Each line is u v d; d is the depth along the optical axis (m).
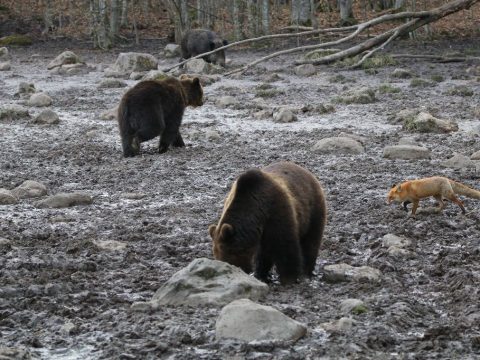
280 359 5.85
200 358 5.93
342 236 9.73
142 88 15.20
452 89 23.44
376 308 6.94
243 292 7.05
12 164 14.63
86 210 11.36
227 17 46.81
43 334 6.55
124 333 6.46
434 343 6.16
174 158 15.07
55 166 14.58
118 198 12.05
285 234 7.25
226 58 34.78
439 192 10.54
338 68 29.97
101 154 15.59
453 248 9.12
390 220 10.44
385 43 29.81
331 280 7.90
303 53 35.28
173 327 6.49
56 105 22.70
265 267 7.76
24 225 10.48
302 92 24.78
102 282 8.02
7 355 5.78
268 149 15.87
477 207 11.08
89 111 21.50
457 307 7.12
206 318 6.72
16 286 7.84
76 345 6.30
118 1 47.19
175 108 15.55
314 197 7.75
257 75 29.05
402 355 5.95
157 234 9.99
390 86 24.20
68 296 7.48
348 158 14.84
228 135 17.50
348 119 19.55
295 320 6.54
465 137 16.77
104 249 9.22
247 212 7.10
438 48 35.06
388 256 8.70
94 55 37.41
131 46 40.41
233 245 7.10
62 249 9.27
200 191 12.47
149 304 7.00
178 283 7.12
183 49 33.16
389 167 13.90
